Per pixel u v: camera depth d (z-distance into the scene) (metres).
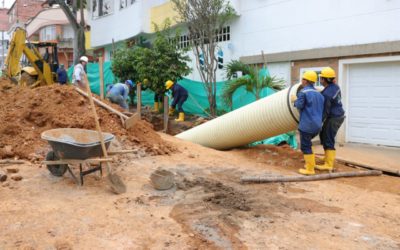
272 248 5.07
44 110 9.15
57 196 6.55
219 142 11.34
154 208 6.26
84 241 5.09
